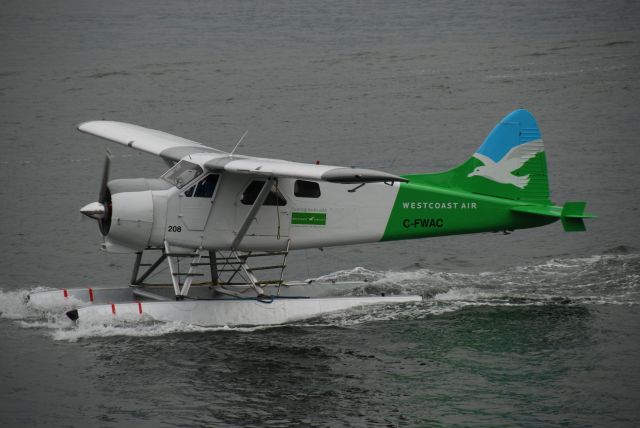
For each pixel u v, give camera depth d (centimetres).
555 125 12281
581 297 5881
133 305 5275
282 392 4381
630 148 10806
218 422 4062
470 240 7588
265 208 5550
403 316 5519
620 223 7825
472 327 5309
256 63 18588
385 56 18950
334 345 5022
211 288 5791
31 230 7862
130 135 6219
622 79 15438
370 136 11919
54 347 4925
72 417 4128
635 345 4988
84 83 16512
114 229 5278
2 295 5997
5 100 15000
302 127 12606
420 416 4144
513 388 4447
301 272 6831
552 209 5959
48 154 11206
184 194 5381
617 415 4166
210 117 13412
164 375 4562
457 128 12288
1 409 4203
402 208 5825
